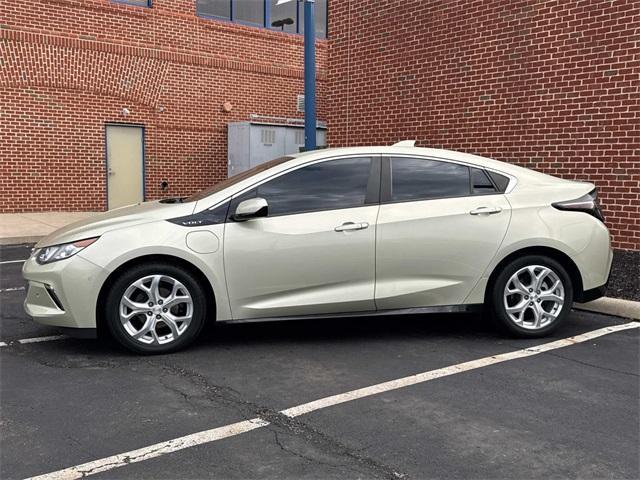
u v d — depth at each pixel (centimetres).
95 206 1470
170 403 395
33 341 527
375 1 954
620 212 693
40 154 1384
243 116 1694
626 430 358
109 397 404
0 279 792
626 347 516
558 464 318
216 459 322
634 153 677
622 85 683
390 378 441
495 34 805
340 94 1024
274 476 305
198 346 514
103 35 1439
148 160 1542
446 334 555
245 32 1675
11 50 1321
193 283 483
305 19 879
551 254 534
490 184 533
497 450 333
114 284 468
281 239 488
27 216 1326
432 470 311
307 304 496
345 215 501
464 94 848
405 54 919
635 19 668
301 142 1627
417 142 913
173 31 1548
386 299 507
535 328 533
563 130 743
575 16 721
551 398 405
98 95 1448
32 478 303
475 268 516
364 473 308
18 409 384
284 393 412
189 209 489
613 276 665
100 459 322
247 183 501
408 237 505
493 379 439
